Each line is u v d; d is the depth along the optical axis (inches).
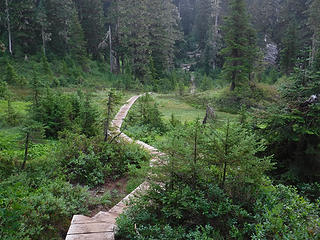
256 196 209.0
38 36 1784.0
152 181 219.6
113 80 1777.8
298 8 2249.0
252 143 214.7
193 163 205.3
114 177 341.7
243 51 1178.0
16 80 1128.8
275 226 162.1
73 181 323.6
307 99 320.8
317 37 1473.9
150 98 1153.4
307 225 171.5
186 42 2856.8
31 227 192.7
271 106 351.3
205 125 231.5
